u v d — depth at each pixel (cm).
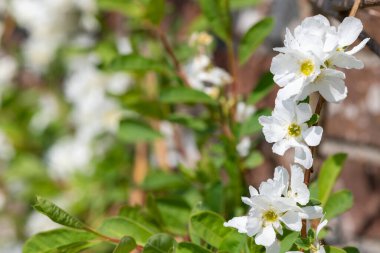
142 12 91
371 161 95
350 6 66
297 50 59
